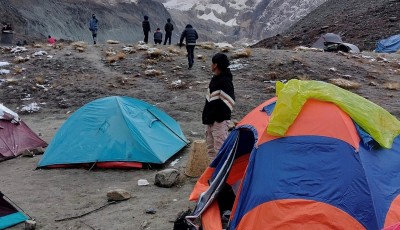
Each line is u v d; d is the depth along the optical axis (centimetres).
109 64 2108
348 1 6906
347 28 4522
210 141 745
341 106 532
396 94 1552
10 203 641
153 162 869
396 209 479
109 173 851
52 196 738
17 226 628
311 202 464
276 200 474
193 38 1966
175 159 939
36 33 10738
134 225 618
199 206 589
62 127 938
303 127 517
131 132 888
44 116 1495
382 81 1777
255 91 1628
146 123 947
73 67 2066
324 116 521
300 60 1959
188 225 557
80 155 879
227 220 560
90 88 1741
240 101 1492
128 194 720
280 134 514
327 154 494
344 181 473
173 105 1498
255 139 544
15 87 1811
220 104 709
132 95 1638
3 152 994
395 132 574
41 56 2253
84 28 15738
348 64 1984
